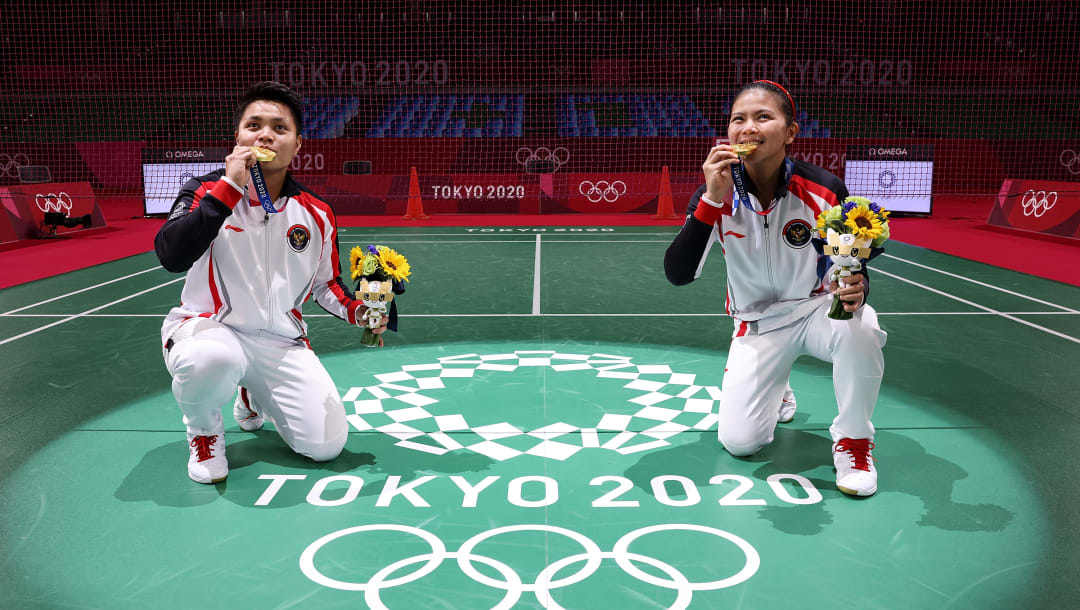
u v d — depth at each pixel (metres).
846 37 24.20
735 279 3.20
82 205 12.11
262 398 3.23
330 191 15.34
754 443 3.23
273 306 3.12
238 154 2.79
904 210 14.09
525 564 2.46
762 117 2.89
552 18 23.97
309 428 3.17
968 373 4.56
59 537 2.63
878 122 23.61
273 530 2.68
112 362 4.81
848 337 2.90
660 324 5.87
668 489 3.01
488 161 21.72
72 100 23.70
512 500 2.91
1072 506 2.86
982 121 23.69
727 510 2.83
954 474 3.15
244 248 3.03
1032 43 23.98
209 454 3.11
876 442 3.49
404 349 5.14
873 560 2.48
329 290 3.30
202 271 3.06
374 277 3.11
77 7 23.75
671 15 24.09
